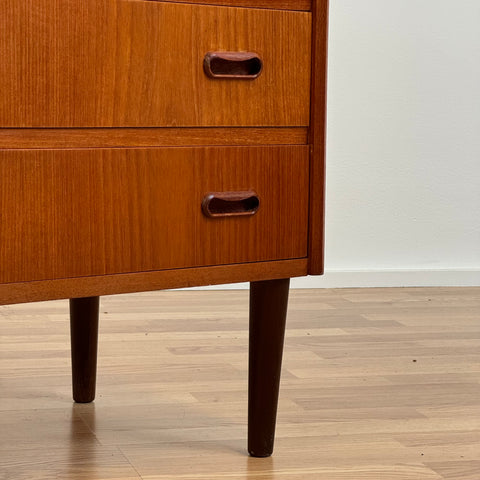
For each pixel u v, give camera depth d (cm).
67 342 198
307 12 124
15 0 103
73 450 132
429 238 291
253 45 120
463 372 182
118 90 110
